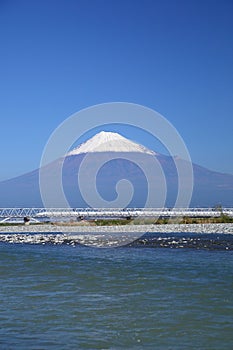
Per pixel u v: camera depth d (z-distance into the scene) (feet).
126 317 54.13
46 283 73.67
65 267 88.94
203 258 100.12
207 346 45.14
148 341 46.55
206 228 180.14
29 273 82.84
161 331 49.29
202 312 55.72
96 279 76.48
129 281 74.43
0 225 211.82
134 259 99.45
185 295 64.18
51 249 121.60
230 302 60.03
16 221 218.59
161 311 56.34
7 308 58.29
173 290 67.26
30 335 48.19
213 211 230.27
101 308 57.93
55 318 53.98
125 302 60.80
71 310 57.31
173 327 50.47
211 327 50.37
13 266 90.68
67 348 44.55
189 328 50.11
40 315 55.11
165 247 122.42
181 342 46.16
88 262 95.35
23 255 107.86
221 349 44.39
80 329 50.11
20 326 51.11
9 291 67.87
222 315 54.49
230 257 101.55
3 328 50.47
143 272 82.02
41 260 98.78
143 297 63.46
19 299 62.90
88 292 67.00
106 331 49.37
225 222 215.51
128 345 45.44
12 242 143.02
